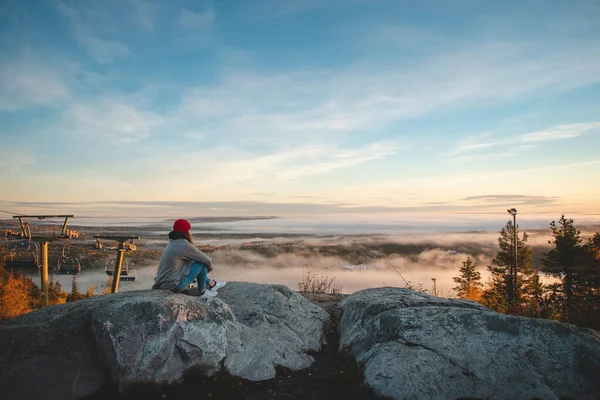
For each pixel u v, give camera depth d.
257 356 6.05
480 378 5.23
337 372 6.21
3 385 4.63
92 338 5.38
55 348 5.23
